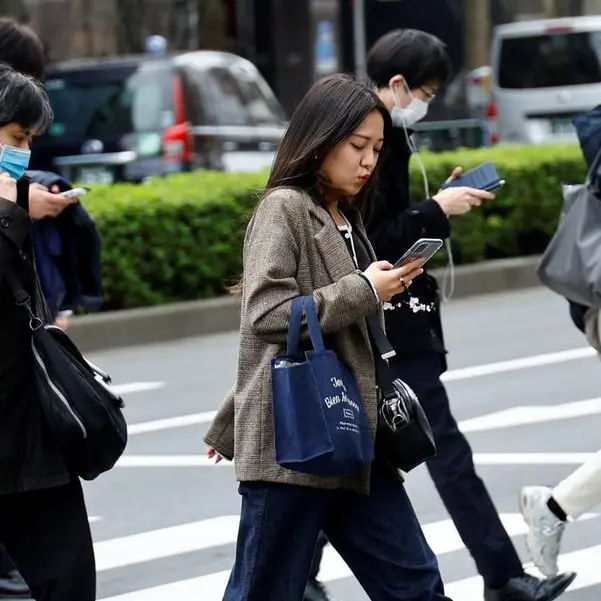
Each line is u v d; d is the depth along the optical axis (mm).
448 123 60219
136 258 36656
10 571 15414
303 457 11641
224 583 18547
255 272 12109
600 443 25141
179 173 42719
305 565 12414
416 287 15984
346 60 79438
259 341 12297
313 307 11883
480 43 83438
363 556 12719
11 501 12992
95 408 12625
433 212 15773
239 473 12289
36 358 12664
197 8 73875
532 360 32531
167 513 21719
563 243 16938
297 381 11711
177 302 37562
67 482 12906
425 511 21266
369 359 12328
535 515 16594
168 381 31562
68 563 12945
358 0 63125
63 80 48500
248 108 49156
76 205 16938
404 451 12484
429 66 15961
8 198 12711
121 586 18453
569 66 69375
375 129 12445
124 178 46969
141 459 24953
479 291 42250
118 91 47656
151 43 52031
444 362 16641
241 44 84500
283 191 12391
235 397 12422
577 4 94188
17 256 12727
